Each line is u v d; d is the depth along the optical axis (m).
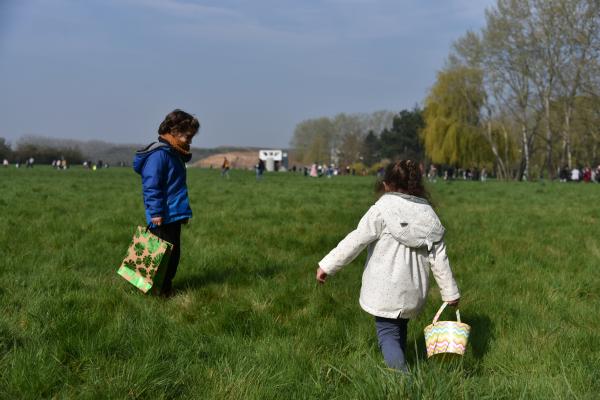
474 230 11.03
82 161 126.06
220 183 31.78
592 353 4.16
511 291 6.27
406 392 3.15
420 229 3.72
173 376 3.59
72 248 7.81
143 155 5.75
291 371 3.79
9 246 7.80
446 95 64.69
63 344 3.99
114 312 4.88
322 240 9.22
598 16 54.09
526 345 4.37
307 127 169.62
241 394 3.39
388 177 3.95
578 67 55.69
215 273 6.75
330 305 5.42
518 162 79.69
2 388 3.31
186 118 5.85
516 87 59.59
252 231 10.02
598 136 62.69
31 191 19.80
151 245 5.56
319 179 47.59
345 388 3.51
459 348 3.72
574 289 6.38
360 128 163.50
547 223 12.66
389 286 3.74
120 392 3.32
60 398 3.29
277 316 5.11
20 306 5.03
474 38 59.22
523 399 3.24
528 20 56.03
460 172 69.94
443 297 3.84
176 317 5.02
